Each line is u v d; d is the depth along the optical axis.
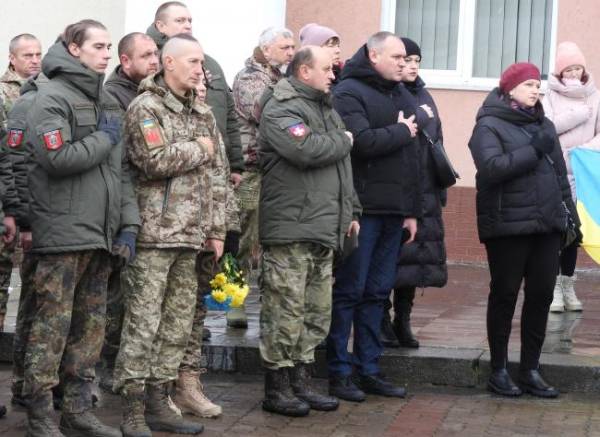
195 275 7.52
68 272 6.91
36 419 6.99
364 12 14.69
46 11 14.33
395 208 8.39
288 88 7.90
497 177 8.34
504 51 14.73
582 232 9.77
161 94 7.25
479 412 8.25
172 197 7.24
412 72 9.31
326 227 7.87
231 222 8.74
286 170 7.86
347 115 8.28
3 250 8.78
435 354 9.09
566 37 14.45
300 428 7.73
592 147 10.80
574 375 8.84
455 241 14.34
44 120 6.80
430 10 14.78
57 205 6.84
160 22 8.80
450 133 14.61
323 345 9.18
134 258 7.20
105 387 8.44
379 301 8.61
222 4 13.06
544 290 8.62
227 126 9.42
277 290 7.92
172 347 7.50
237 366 9.18
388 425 7.87
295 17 14.77
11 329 9.48
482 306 11.48
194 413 7.92
